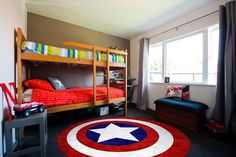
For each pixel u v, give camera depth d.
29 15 2.87
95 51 2.53
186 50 3.05
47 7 2.67
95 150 1.53
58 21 3.25
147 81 3.82
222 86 2.15
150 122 2.56
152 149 1.56
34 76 3.01
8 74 1.52
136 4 2.52
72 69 3.49
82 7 2.66
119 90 3.08
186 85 2.85
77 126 2.34
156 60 3.80
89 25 3.55
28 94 2.01
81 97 2.37
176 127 2.33
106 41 4.14
